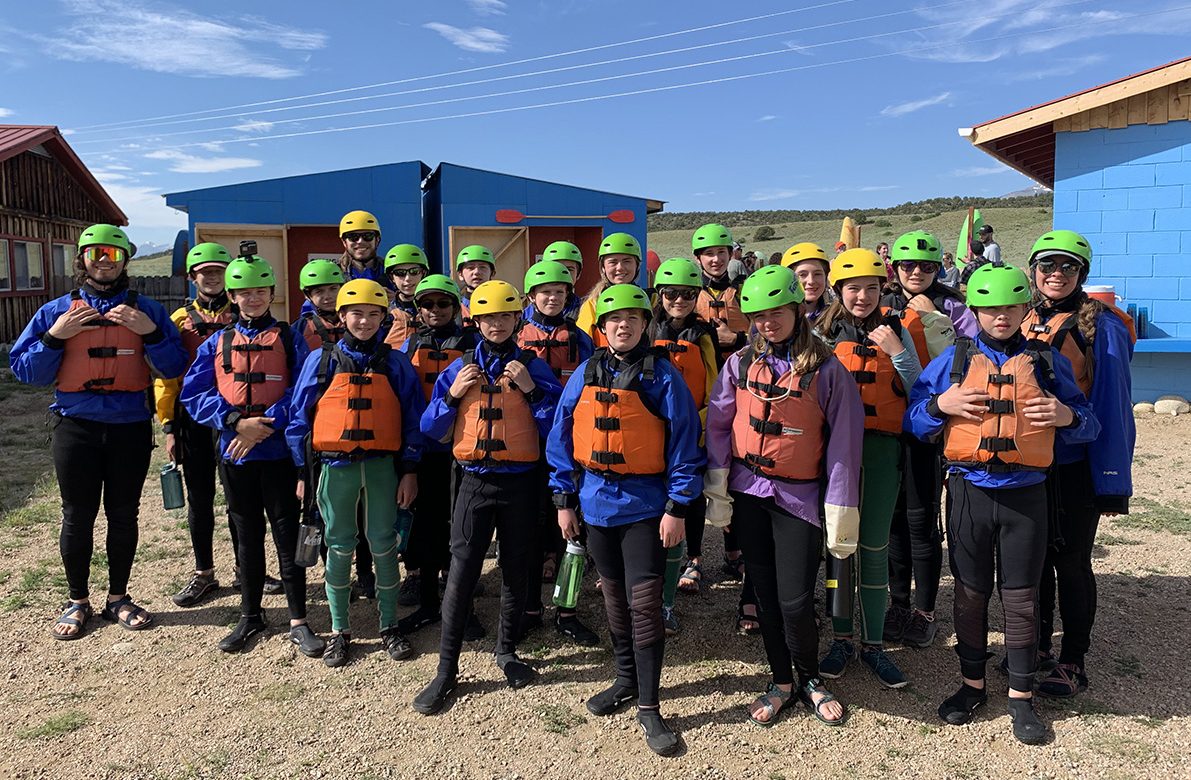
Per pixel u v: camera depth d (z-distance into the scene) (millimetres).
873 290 4164
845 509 3619
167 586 5492
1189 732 3654
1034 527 3576
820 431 3672
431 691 4000
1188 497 7082
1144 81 10031
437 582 5055
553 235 16922
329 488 4332
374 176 15453
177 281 21031
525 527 4219
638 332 3787
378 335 4621
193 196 14750
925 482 4398
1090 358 3826
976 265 13375
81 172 21219
